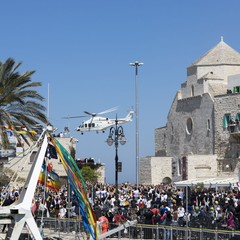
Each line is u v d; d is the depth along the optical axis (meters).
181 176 119.12
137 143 91.19
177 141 126.38
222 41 126.00
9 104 55.06
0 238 34.41
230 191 65.81
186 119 123.62
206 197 56.94
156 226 40.38
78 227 43.19
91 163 122.12
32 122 55.19
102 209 48.12
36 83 55.75
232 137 111.38
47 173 34.09
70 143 112.69
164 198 54.94
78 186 30.34
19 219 29.09
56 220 45.03
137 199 57.56
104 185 88.62
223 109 113.62
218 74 120.75
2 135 52.69
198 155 115.44
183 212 45.03
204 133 118.19
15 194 51.91
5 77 54.62
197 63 122.50
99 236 31.69
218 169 113.94
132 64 93.19
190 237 38.78
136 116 92.38
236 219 41.69
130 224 33.75
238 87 115.00
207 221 42.81
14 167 86.62
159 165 125.62
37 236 29.17
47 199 48.34
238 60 122.38
